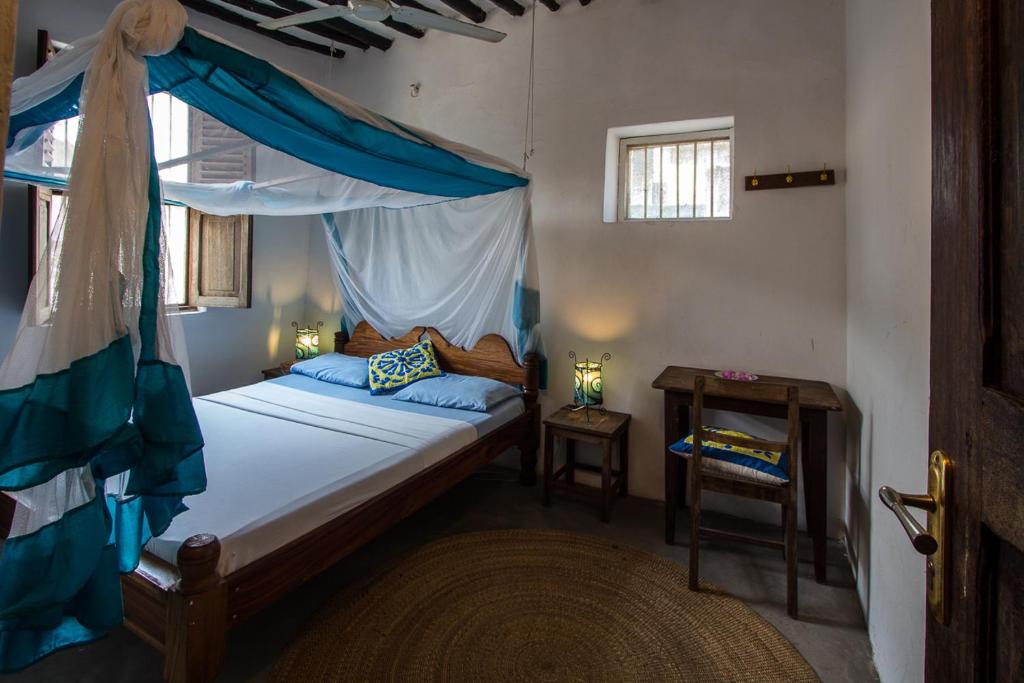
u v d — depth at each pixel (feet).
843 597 7.96
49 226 10.38
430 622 7.26
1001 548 1.95
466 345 12.87
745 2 10.19
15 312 9.99
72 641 4.73
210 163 10.52
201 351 13.24
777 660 6.66
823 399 8.50
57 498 4.17
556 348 12.17
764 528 10.16
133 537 4.98
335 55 14.67
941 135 2.40
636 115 11.15
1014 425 1.78
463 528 9.91
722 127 10.94
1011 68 1.89
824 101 9.64
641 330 11.27
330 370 12.92
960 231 2.19
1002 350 1.96
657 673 6.45
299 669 6.37
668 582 8.28
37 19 10.01
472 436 9.86
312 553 6.59
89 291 3.92
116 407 3.99
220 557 5.65
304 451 8.35
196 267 13.03
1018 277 1.84
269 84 5.50
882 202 6.71
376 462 8.04
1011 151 1.89
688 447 8.75
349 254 13.96
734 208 10.39
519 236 11.41
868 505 7.40
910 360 5.49
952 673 2.23
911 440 5.40
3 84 2.15
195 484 4.78
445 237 12.75
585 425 10.45
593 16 11.55
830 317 9.72
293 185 9.76
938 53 2.43
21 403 3.80
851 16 8.94
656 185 11.64
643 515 10.54
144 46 4.37
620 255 11.41
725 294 10.52
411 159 7.96
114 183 4.09
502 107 12.57
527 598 7.82
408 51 13.76
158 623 5.50
